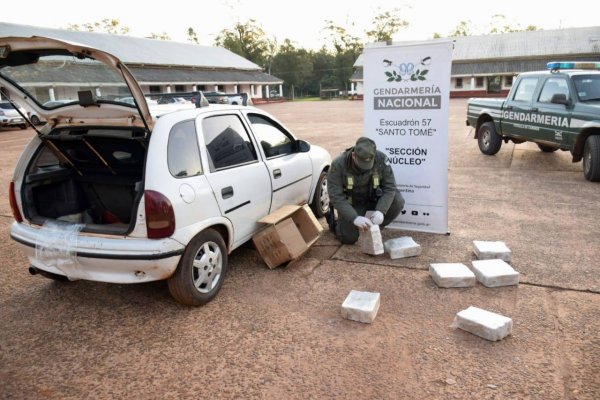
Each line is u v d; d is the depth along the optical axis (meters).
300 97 82.38
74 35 38.84
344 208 4.56
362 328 3.34
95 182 4.10
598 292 3.72
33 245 3.57
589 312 3.42
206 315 3.60
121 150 3.76
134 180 3.92
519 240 4.97
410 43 4.96
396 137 5.24
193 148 3.66
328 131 17.33
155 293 4.01
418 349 3.05
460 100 43.16
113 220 4.27
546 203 6.38
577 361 2.87
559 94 8.09
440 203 5.21
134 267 3.30
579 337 3.11
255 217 4.35
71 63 3.20
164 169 3.32
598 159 7.33
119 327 3.48
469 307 3.45
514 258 4.48
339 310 3.61
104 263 3.34
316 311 3.61
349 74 79.06
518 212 6.01
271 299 3.82
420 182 5.26
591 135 7.57
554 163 9.27
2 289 4.20
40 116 3.71
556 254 4.54
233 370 2.92
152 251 3.23
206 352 3.12
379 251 4.55
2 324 3.59
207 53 51.94
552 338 3.12
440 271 3.99
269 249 4.28
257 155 4.45
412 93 5.04
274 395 2.67
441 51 4.82
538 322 3.32
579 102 7.84
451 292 3.83
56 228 3.54
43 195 3.94
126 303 3.85
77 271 3.52
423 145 5.14
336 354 3.04
